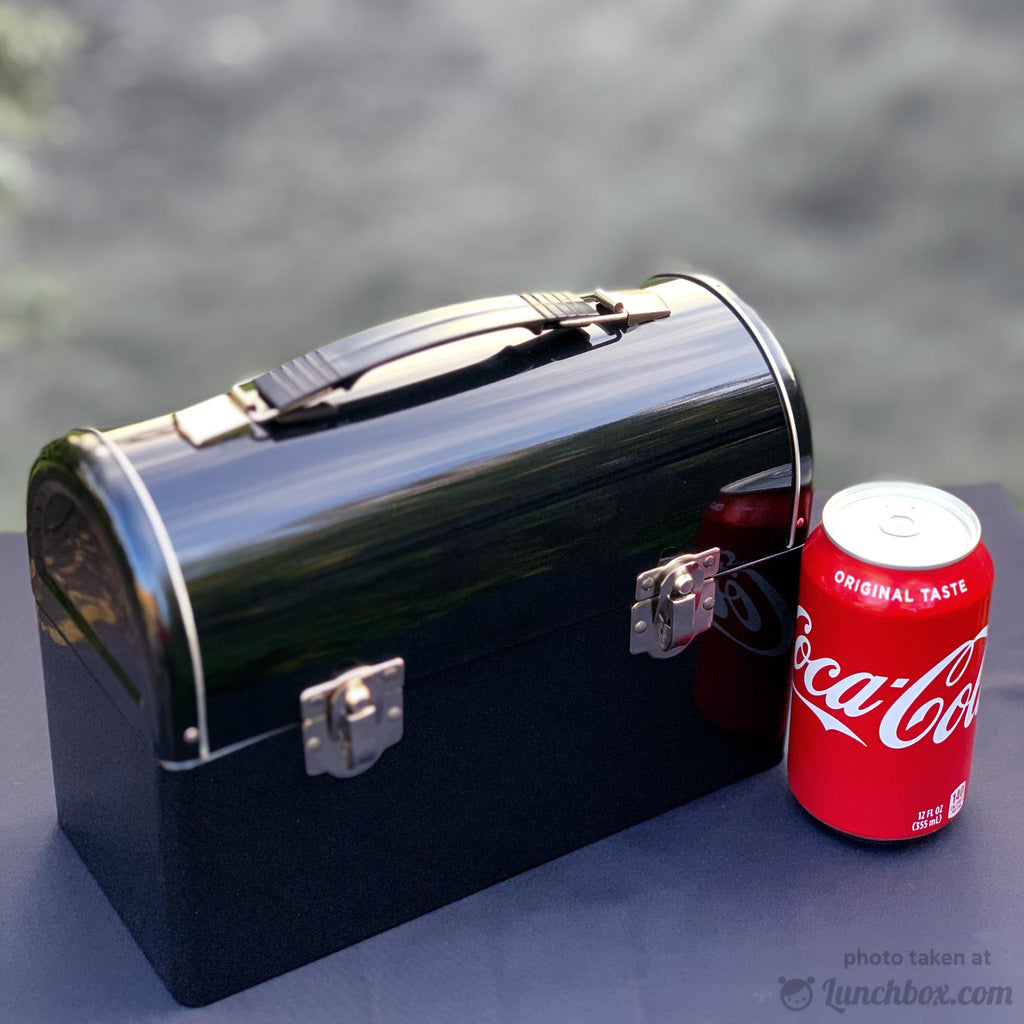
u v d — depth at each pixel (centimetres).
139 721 98
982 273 636
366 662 103
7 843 123
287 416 104
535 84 789
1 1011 107
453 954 113
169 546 95
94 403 579
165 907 104
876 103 736
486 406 109
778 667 128
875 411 555
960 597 109
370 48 824
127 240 676
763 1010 107
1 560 159
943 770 116
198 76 804
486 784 115
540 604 111
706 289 125
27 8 812
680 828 126
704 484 117
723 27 800
